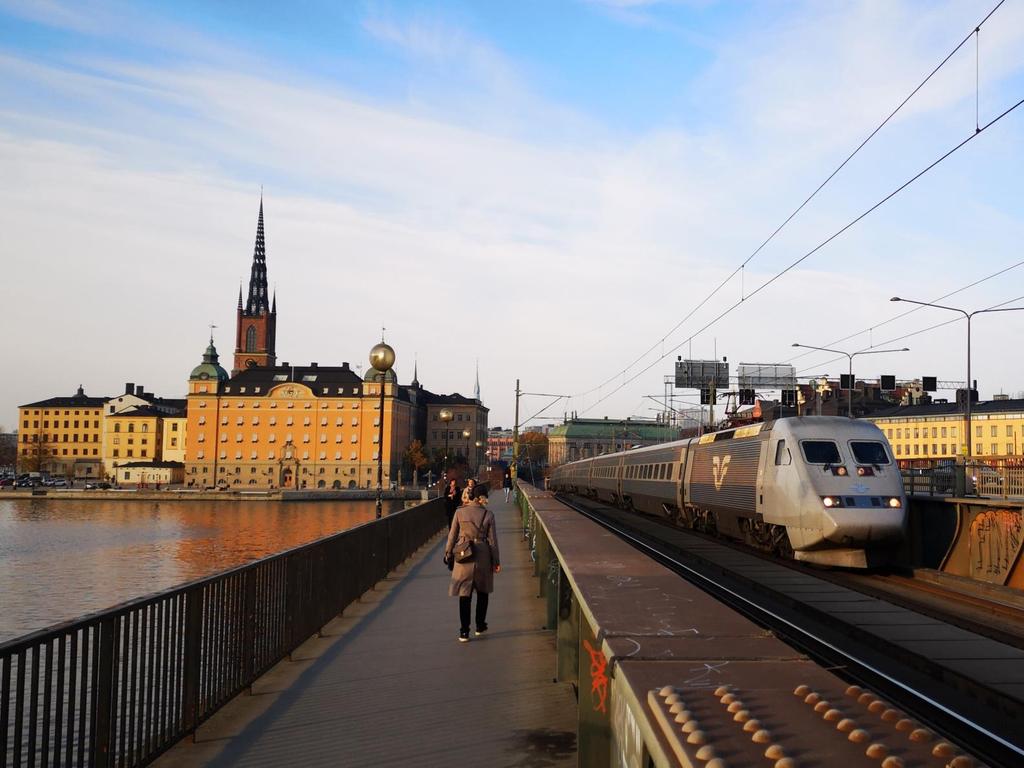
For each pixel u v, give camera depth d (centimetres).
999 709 773
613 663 387
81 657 535
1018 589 1464
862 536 1755
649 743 275
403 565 1972
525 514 2948
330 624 1212
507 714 754
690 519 2888
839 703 294
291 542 8281
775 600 1437
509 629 1173
